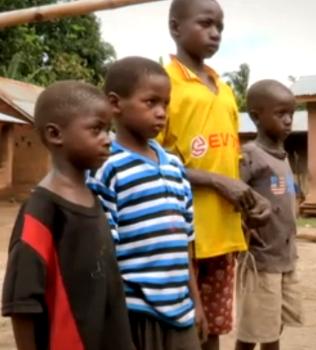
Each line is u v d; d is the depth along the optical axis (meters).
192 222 2.86
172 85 3.17
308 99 17.97
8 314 2.15
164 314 2.64
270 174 3.85
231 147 3.26
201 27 3.21
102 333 2.28
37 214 2.20
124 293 2.41
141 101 2.69
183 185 2.80
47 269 2.18
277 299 3.83
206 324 2.93
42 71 32.50
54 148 2.30
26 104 22.81
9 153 22.80
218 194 3.18
